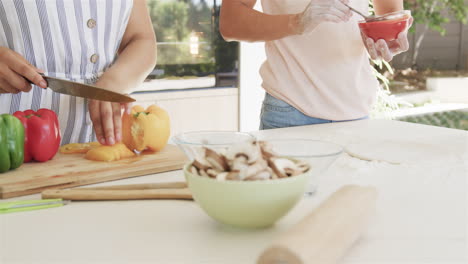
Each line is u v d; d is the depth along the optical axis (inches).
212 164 29.6
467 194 36.9
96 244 28.6
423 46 343.6
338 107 68.2
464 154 48.1
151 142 48.9
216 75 125.4
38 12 56.3
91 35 60.7
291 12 68.9
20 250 27.8
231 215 28.7
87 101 61.5
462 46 344.2
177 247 28.2
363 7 69.0
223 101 127.3
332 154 33.2
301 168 29.9
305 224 24.6
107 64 63.4
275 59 69.5
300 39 67.0
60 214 33.3
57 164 44.9
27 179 39.7
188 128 123.1
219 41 124.4
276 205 28.3
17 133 41.8
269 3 71.6
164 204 35.2
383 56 60.7
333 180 40.3
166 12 116.1
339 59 67.1
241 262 26.6
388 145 51.3
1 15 55.5
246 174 28.0
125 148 47.9
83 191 36.4
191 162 31.5
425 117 248.2
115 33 62.5
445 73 344.2
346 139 55.7
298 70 68.1
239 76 128.4
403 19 58.4
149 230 30.5
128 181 41.8
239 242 28.9
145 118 48.5
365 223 28.6
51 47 58.5
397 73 342.3
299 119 69.0
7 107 57.4
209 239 29.2
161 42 116.7
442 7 319.3
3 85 50.0
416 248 27.9
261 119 73.4
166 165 44.7
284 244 22.4
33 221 32.0
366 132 59.9
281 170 28.7
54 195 36.0
